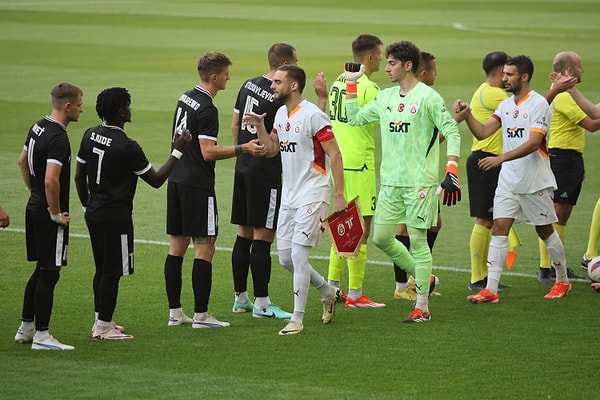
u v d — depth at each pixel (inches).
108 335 1181.1
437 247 1691.7
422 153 1253.1
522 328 1230.9
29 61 3983.8
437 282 1389.0
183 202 1230.3
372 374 1050.7
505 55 1467.8
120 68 3841.0
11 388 999.0
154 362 1090.1
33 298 1147.9
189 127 1230.9
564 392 997.8
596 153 2440.9
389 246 1305.4
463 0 7682.1
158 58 4141.2
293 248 1212.5
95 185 1163.9
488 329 1226.6
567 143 1529.3
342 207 1210.6
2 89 3292.3
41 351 1129.4
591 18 6102.4
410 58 1246.3
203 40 4832.7
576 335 1197.7
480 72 3784.5
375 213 1302.9
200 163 1230.9
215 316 1301.7
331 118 1400.1
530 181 1358.3
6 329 1214.9
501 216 1368.1
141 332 1214.9
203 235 1230.9
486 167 1337.4
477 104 1469.0
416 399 975.0
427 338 1187.9
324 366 1077.8
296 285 1208.2
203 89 1240.2
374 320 1277.1
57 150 1107.3
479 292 1382.9
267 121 1317.7
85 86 3395.7
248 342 1172.5
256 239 1301.7
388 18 6063.0
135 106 3048.7
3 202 1955.0
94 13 6181.1
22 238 1697.8
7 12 6151.6
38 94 3198.8
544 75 3708.2
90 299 1355.8
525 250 1680.6
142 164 1157.1
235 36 5027.1
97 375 1042.7
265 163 1286.9
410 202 1256.8
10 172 2210.9
